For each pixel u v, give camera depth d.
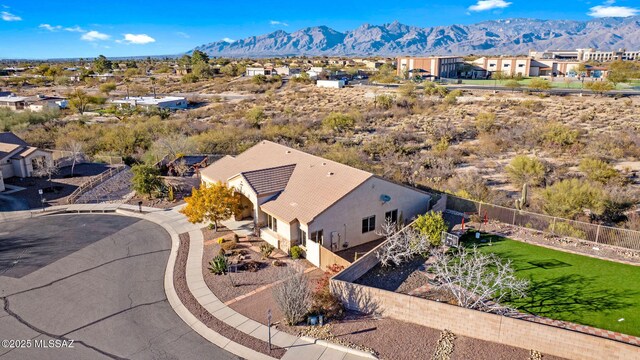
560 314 17.89
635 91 85.56
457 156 44.53
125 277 22.08
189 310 19.05
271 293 20.30
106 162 45.38
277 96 96.94
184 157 45.16
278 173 28.77
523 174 36.75
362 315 18.30
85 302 19.77
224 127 60.69
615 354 14.48
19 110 78.38
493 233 26.38
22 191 36.34
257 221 26.97
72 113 82.69
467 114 68.38
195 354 16.22
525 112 65.94
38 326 17.98
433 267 21.88
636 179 36.81
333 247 24.78
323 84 107.38
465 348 15.98
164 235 27.52
